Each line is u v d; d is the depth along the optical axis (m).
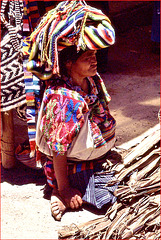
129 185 2.62
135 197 2.58
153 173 2.74
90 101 2.62
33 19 2.76
